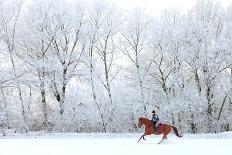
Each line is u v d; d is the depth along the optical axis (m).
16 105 42.56
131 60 46.56
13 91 42.81
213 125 45.50
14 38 43.97
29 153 18.70
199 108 43.34
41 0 44.44
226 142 25.41
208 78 44.44
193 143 24.69
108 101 44.06
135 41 46.38
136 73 46.22
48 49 45.28
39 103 43.69
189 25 45.75
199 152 19.25
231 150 20.22
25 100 43.16
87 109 43.59
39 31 43.88
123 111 44.16
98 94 43.94
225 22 47.12
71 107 42.88
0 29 43.25
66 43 44.66
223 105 46.41
